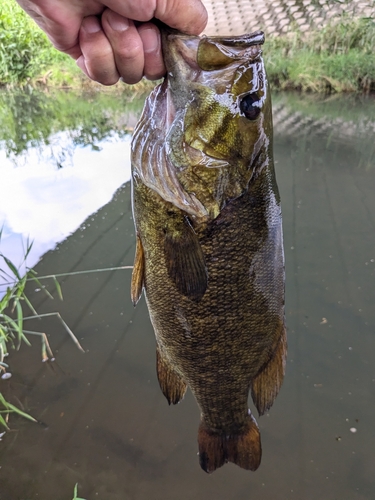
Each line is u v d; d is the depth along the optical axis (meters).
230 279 0.30
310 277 0.77
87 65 0.24
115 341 0.67
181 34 0.25
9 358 0.64
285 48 2.12
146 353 0.65
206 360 0.32
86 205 1.04
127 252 0.88
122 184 1.14
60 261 0.85
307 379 0.59
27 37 2.53
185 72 0.25
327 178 1.09
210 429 0.37
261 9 2.37
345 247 0.84
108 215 1.00
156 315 0.32
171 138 0.26
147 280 0.31
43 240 0.91
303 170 1.14
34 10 0.23
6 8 2.55
